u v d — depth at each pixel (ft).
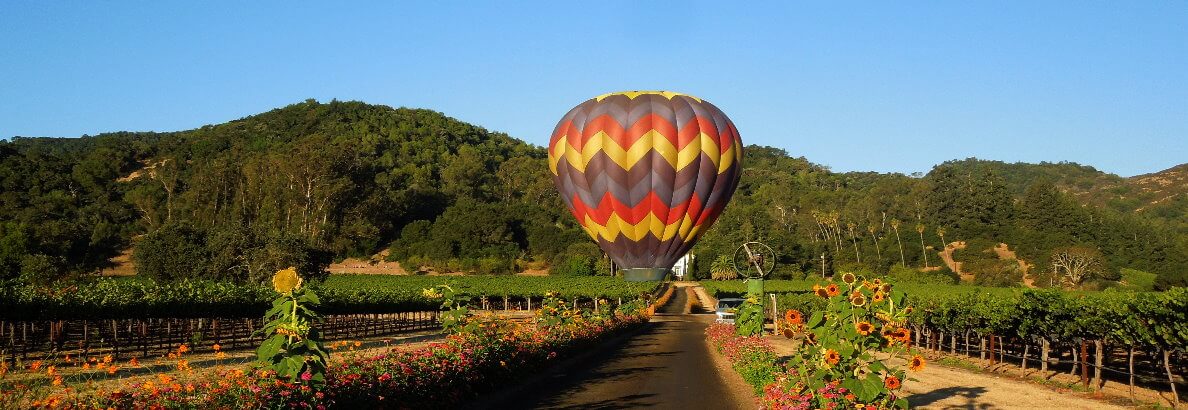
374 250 393.50
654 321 195.42
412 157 565.12
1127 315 60.34
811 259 403.95
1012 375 77.77
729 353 85.20
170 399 31.24
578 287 254.47
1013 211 428.15
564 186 137.39
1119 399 60.70
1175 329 56.08
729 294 278.67
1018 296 83.05
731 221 446.19
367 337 139.54
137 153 534.37
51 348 88.74
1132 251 366.63
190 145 560.20
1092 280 332.80
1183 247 377.30
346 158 399.65
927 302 100.63
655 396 57.67
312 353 34.99
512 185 532.32
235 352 96.32
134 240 371.56
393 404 40.81
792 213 513.86
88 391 36.78
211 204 393.91
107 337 105.50
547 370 75.51
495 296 251.80
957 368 85.87
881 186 524.52
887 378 34.81
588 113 134.31
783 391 44.09
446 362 51.01
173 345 103.19
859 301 36.37
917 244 411.34
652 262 134.62
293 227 373.20
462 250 379.76
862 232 457.68
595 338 106.01
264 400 32.12
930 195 465.06
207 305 101.65
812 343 38.99
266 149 545.85
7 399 29.71
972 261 381.40
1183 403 58.54
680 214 130.11
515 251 386.73
